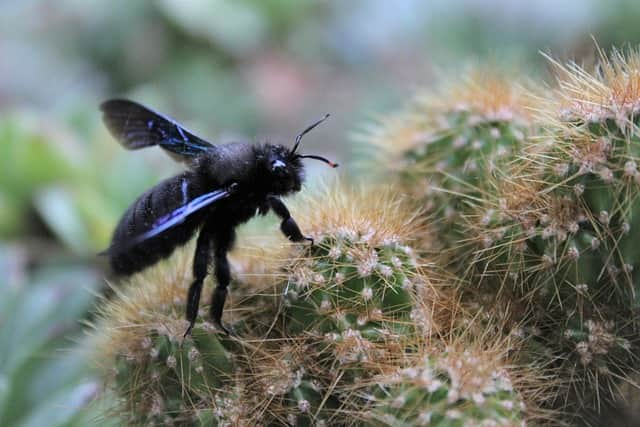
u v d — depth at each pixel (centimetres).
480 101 23
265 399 21
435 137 23
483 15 35
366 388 21
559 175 22
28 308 26
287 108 36
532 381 21
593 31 33
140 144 24
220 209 22
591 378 22
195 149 24
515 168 22
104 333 22
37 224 29
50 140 28
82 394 24
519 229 22
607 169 21
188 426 22
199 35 36
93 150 29
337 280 22
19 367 24
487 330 22
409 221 23
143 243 22
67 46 37
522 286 22
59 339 25
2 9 39
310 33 37
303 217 23
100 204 28
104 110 24
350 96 36
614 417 22
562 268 22
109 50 37
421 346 21
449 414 21
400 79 35
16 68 37
